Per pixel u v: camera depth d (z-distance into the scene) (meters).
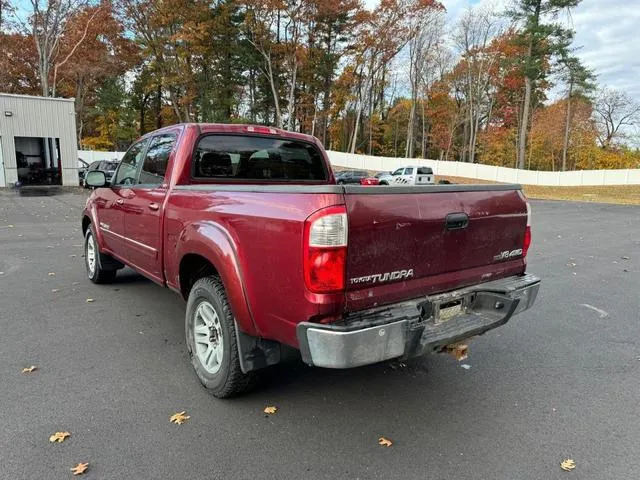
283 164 4.31
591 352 4.08
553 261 8.23
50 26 28.25
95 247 5.58
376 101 59.56
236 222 2.75
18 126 22.36
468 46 49.59
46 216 13.07
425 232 2.63
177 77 37.16
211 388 3.11
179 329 4.35
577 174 37.62
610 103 54.09
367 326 2.29
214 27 36.97
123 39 36.09
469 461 2.49
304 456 2.50
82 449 2.50
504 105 52.97
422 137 57.25
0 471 2.30
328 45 42.44
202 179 3.77
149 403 3.02
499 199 3.11
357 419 2.89
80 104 41.06
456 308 2.96
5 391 3.12
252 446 2.58
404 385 3.38
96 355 3.74
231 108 42.88
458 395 3.25
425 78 51.81
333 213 2.23
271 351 2.92
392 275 2.51
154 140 4.21
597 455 2.56
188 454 2.49
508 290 3.04
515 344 4.25
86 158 34.31
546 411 3.04
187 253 3.22
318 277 2.25
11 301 5.11
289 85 42.09
